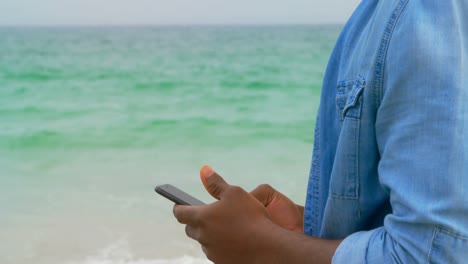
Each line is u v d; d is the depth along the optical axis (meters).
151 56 42.34
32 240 7.90
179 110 21.36
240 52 45.09
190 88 27.66
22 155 14.48
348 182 1.22
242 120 19.28
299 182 11.36
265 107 22.06
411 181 1.04
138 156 14.24
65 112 20.94
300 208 1.69
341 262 1.11
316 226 1.40
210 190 1.33
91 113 20.77
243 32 78.12
